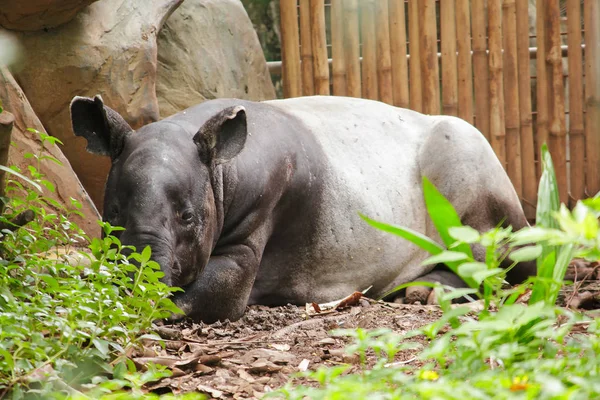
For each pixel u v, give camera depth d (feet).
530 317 15.60
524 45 56.65
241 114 32.24
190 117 34.71
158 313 22.86
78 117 33.04
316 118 40.14
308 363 24.98
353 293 36.24
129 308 23.11
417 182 41.86
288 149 36.83
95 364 21.02
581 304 36.06
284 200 36.73
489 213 41.68
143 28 44.19
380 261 40.01
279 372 24.21
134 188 30.14
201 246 31.60
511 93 56.75
